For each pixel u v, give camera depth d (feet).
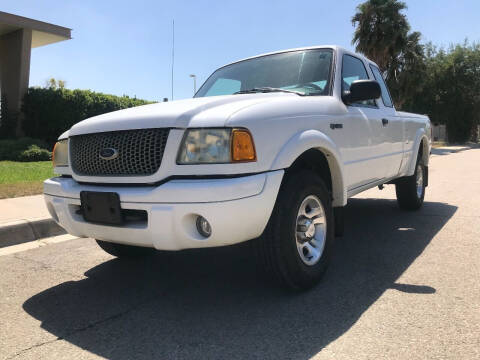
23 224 16.38
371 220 18.38
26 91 57.41
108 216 9.45
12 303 10.36
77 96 56.08
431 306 9.37
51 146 55.57
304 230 10.20
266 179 8.98
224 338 8.23
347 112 12.41
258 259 9.92
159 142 9.07
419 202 19.94
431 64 123.13
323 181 11.46
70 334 8.66
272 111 9.71
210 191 8.41
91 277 12.12
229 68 15.44
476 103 124.06
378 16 85.40
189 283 11.36
